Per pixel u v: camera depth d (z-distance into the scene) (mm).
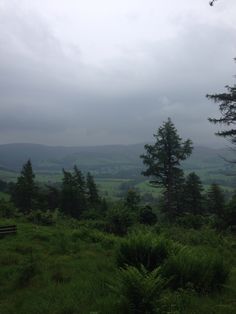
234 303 7875
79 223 29797
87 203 70500
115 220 27750
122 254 10430
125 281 7332
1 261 13234
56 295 8961
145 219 37938
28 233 20547
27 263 11977
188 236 22578
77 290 9242
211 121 30750
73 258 14352
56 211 38031
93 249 16719
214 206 55156
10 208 38969
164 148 47969
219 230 27750
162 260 9930
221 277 9414
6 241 17969
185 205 55406
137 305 7109
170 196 48219
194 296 8219
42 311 7871
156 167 47719
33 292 9531
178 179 49750
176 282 8867
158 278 7395
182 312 7246
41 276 10984
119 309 7293
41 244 17625
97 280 10062
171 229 26312
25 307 8234
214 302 7973
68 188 67438
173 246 10781
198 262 9266
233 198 31578
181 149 47750
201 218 36594
